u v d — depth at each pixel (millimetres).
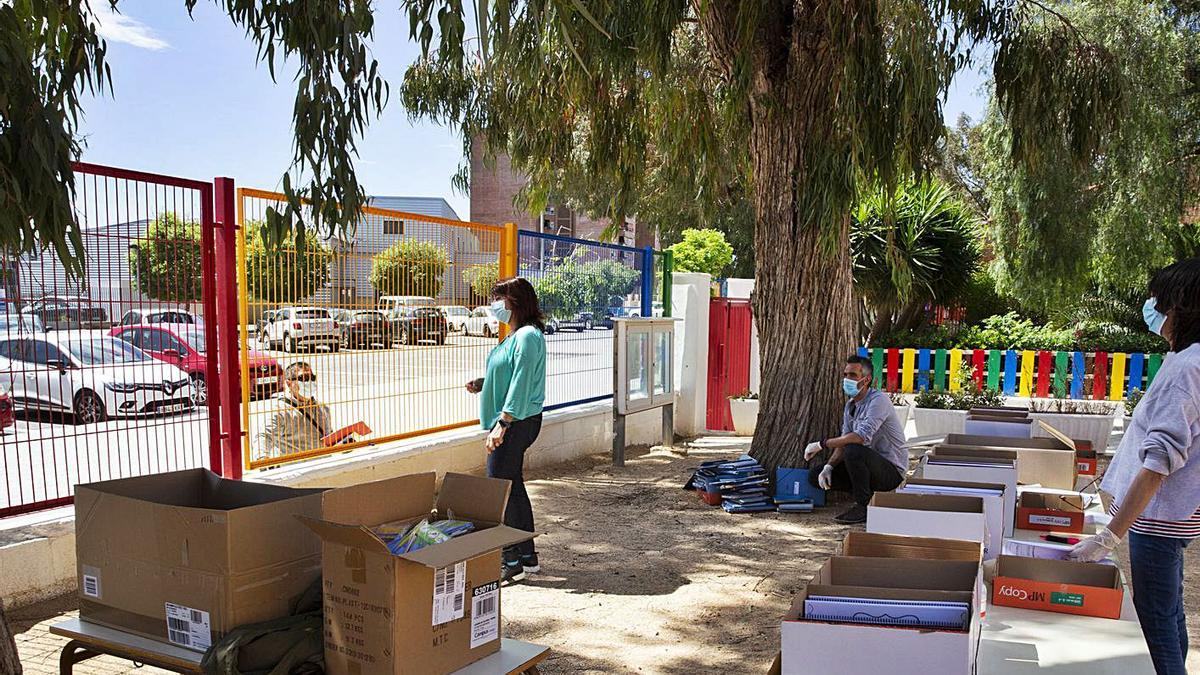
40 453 4766
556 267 9391
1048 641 2602
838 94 6695
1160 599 2877
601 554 6105
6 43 2367
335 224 2822
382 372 7172
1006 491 3797
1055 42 8258
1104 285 15492
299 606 2744
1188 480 2799
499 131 10180
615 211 10039
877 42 6695
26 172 2379
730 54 7570
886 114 6719
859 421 6984
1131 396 12023
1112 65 8227
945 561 2439
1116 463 3008
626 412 9242
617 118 9195
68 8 3078
